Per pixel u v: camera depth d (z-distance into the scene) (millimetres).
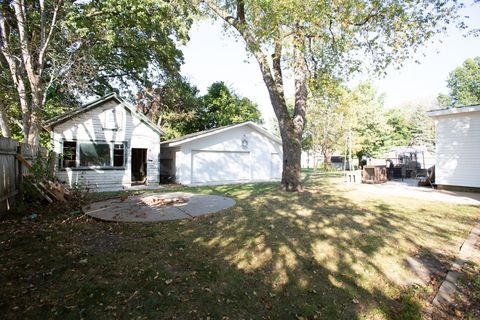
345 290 2928
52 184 8094
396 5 7473
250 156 17906
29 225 5348
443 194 9664
